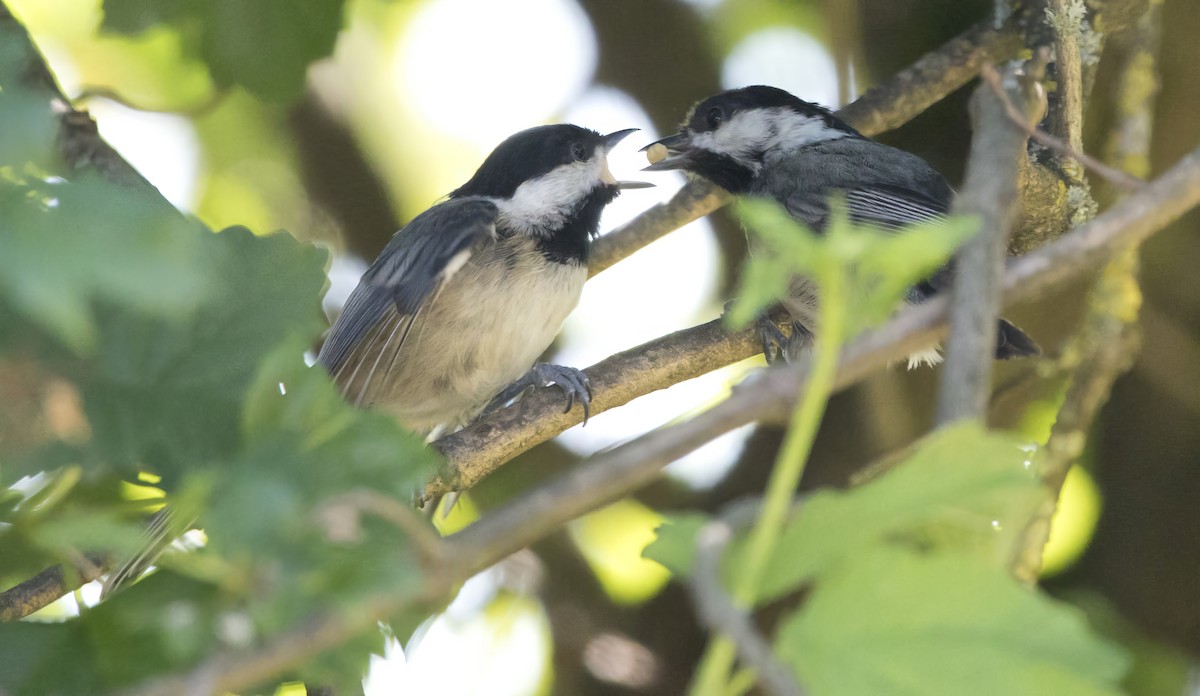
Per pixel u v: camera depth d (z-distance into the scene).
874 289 2.37
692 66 10.88
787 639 2.47
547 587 9.27
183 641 3.08
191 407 3.14
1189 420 9.34
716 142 10.23
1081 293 8.92
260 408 2.91
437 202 9.46
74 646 3.29
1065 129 7.95
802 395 2.44
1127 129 8.43
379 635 3.34
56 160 2.35
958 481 2.52
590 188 9.41
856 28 10.27
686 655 9.15
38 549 3.40
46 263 2.13
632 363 8.00
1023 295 3.20
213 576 2.80
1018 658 2.39
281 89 7.53
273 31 7.40
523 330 8.98
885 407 8.88
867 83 10.59
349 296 9.05
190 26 7.46
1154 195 3.31
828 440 9.05
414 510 3.07
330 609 2.68
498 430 7.67
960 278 3.12
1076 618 2.42
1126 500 9.45
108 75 10.45
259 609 2.69
